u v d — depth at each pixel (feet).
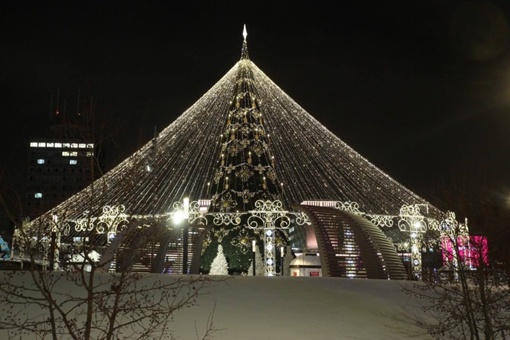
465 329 36.42
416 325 36.22
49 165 246.47
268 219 91.61
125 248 23.90
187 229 83.41
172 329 29.63
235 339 29.04
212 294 38.04
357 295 42.16
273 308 36.22
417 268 81.20
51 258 23.40
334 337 31.32
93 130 22.84
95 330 27.96
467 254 35.29
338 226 78.23
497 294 34.86
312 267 104.01
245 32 118.52
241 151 108.47
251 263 110.52
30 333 27.17
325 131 109.70
